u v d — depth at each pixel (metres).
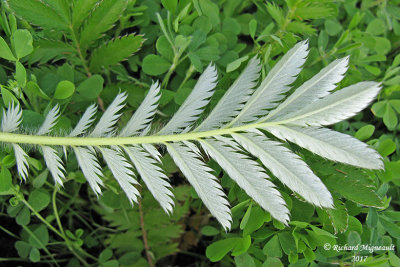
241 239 0.32
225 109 0.30
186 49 0.34
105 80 0.36
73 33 0.33
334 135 0.29
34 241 0.34
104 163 0.35
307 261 0.32
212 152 0.30
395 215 0.32
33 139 0.31
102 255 0.36
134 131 0.31
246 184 0.30
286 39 0.32
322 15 0.33
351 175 0.31
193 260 0.38
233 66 0.32
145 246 0.36
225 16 0.36
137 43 0.33
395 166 0.32
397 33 0.37
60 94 0.32
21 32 0.30
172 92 0.33
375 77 0.36
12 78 0.33
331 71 0.29
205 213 0.37
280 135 0.30
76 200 0.36
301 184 0.29
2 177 0.30
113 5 0.32
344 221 0.31
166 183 0.30
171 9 0.33
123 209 0.35
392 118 0.35
